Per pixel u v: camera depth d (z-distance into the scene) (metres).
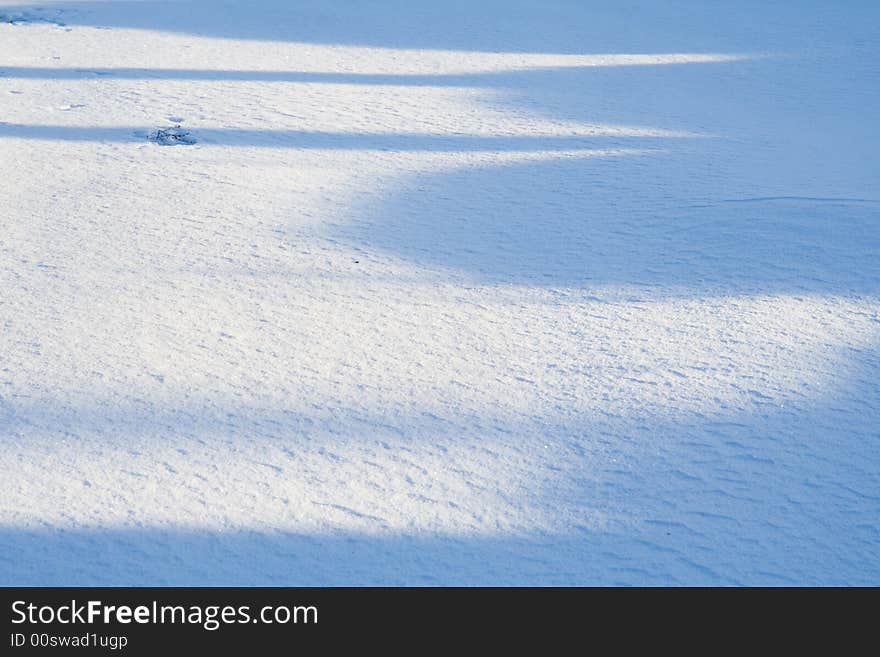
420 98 22.70
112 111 20.56
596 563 7.20
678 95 23.62
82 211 14.38
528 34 31.48
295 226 14.08
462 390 9.54
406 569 7.11
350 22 32.53
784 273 11.99
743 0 40.25
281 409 9.10
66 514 7.53
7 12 32.06
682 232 13.59
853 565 7.14
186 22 31.59
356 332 10.71
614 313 11.20
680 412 9.09
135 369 9.70
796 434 8.70
